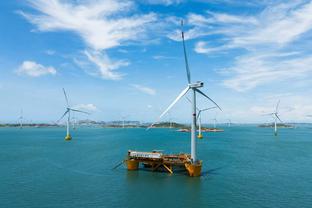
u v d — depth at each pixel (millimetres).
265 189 61000
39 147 147500
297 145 169250
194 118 73000
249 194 57156
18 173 76188
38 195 55781
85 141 196500
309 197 55406
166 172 77375
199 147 153375
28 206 49375
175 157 78562
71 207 48906
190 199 53719
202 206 49938
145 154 78500
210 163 95000
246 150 137625
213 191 58969
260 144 176000
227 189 60594
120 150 133375
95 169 82062
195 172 72188
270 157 111062
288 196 56000
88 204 50500
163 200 53000
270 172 79562
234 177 72438
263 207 49656
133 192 58031
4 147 147000
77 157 107250
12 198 53750
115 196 55375
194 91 72625
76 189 60094
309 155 118812
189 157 79125
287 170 82938
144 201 52344
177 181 67438
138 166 81812
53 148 142375
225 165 90938
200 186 63094
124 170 80750
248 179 70250
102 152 124188
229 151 132500
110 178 70375
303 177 73188
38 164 90625
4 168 83500
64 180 68188
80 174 75125
